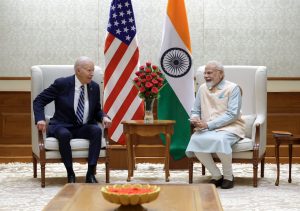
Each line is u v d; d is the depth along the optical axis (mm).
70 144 5418
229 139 5410
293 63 7789
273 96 7734
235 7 7773
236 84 5672
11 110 7730
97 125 5598
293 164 7402
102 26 7773
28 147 7672
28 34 7773
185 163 6754
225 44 7734
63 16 7766
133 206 2916
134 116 6633
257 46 7746
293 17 7770
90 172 5438
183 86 6625
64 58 7777
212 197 3154
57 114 5684
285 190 5270
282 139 5488
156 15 7766
